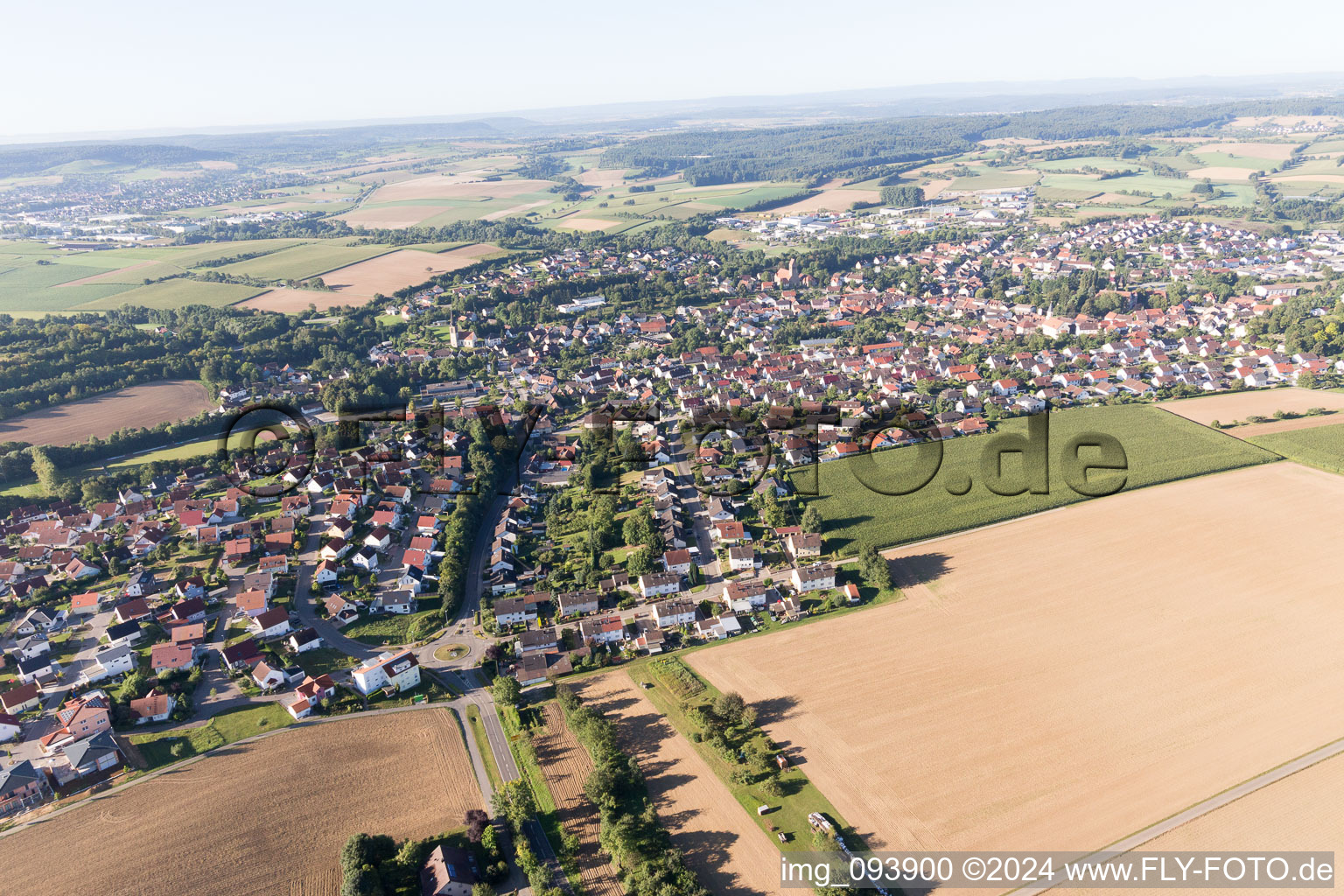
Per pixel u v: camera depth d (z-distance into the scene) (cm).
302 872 11669
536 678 16088
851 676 15600
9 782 13100
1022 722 14062
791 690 15325
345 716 15150
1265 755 13050
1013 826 11994
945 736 13850
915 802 12512
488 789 13262
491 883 11494
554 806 12850
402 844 12094
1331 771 12650
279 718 15100
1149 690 14700
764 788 12925
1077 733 13712
